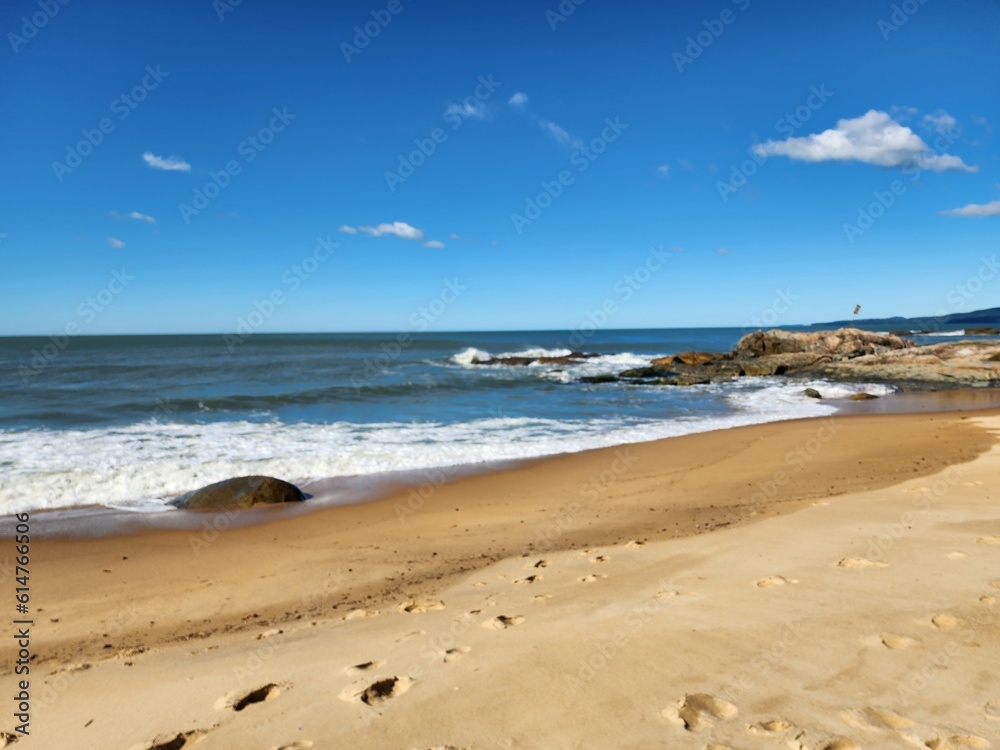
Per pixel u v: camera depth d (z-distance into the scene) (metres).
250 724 3.33
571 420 19.05
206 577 6.93
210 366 35.94
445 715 3.24
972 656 3.43
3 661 4.82
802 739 2.79
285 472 12.19
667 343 85.38
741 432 16.67
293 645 4.60
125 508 9.97
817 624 4.01
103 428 16.06
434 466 12.89
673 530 7.71
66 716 3.70
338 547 7.97
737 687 3.29
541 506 9.83
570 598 5.10
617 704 3.21
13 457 12.45
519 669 3.70
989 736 2.72
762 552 5.88
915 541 5.79
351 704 3.45
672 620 4.28
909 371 30.53
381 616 5.22
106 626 5.61
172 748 3.18
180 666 4.38
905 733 2.79
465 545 7.84
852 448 13.55
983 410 20.27
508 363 43.19
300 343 77.06
